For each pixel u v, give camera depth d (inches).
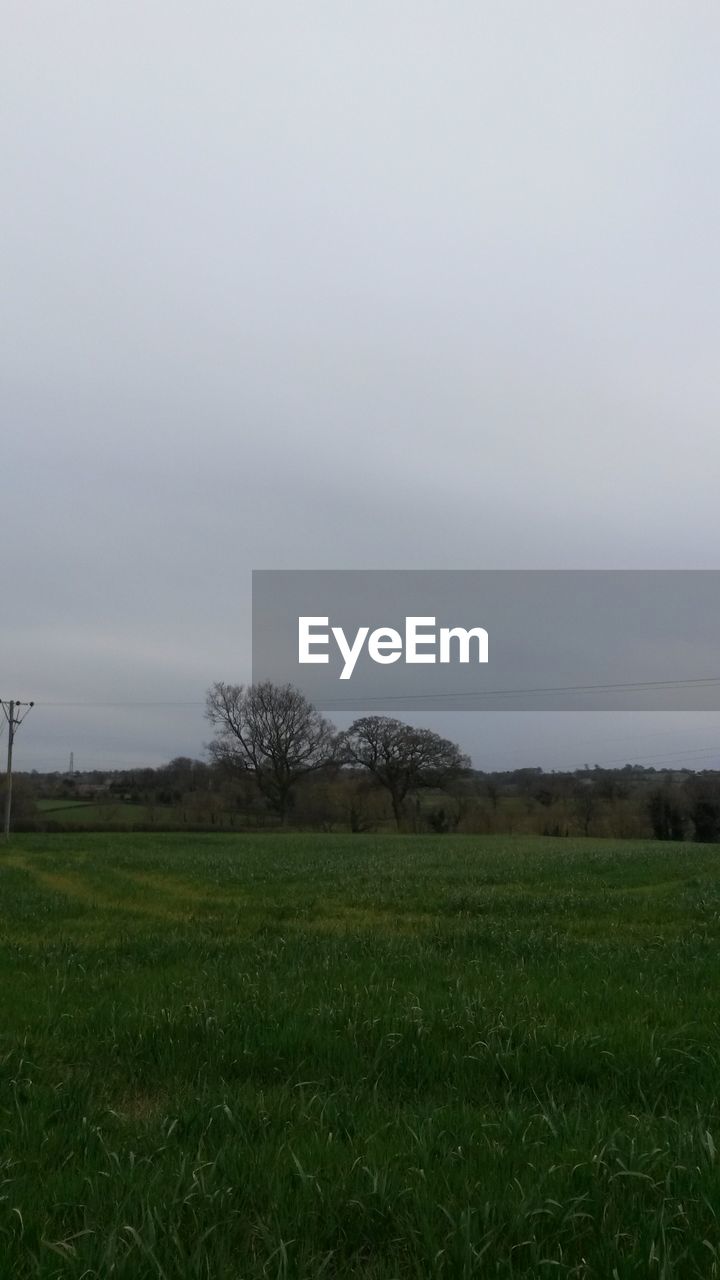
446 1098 264.2
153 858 1642.5
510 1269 168.4
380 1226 185.8
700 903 784.9
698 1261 171.5
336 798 3767.2
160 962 516.4
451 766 3809.1
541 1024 323.3
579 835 3166.8
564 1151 214.8
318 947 549.6
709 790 3011.8
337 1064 291.3
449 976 435.2
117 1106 266.2
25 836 2628.0
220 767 3887.8
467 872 1202.0
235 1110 243.9
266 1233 179.0
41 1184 204.8
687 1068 278.2
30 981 451.2
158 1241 176.1
